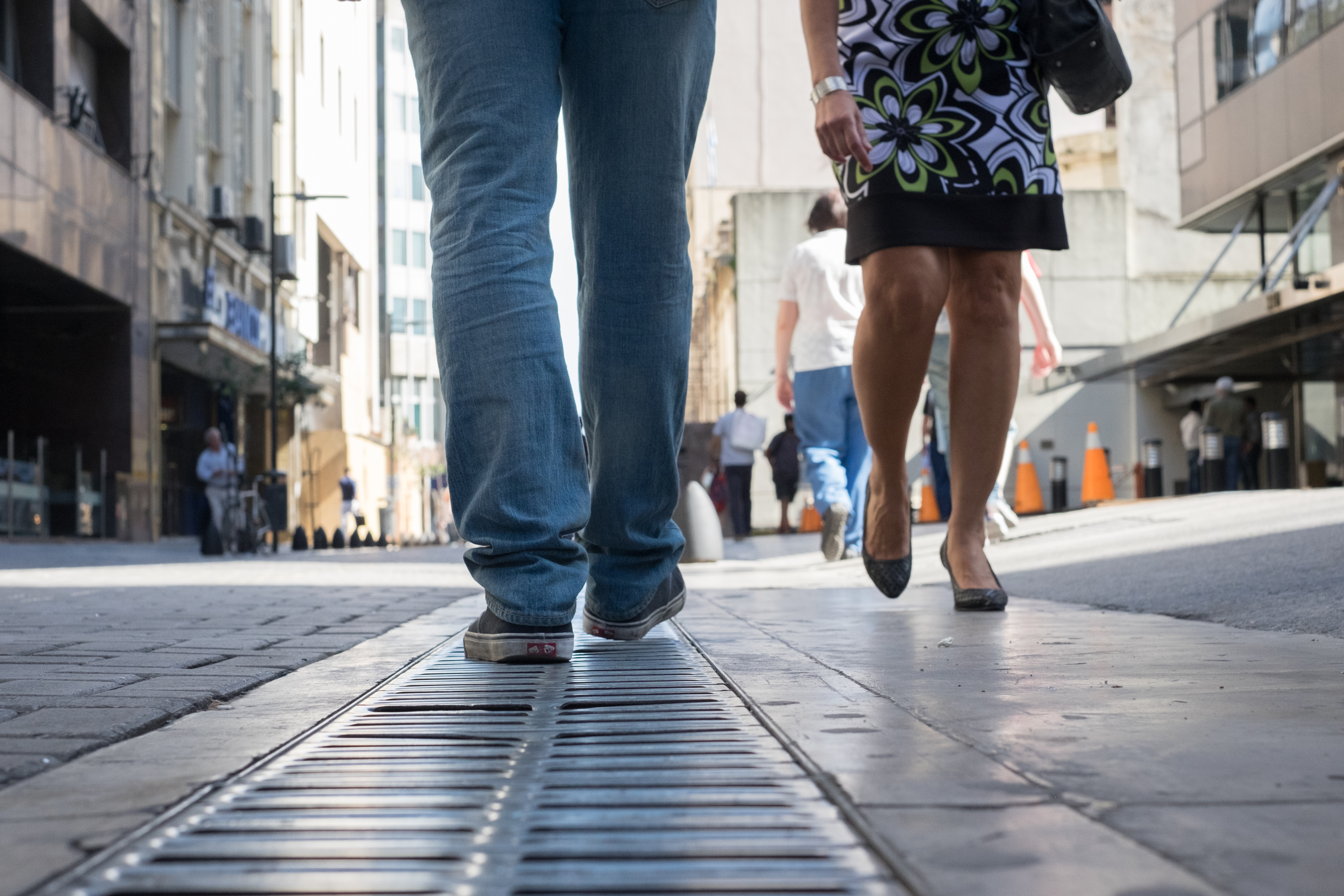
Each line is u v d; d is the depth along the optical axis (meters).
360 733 1.49
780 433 18.72
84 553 15.41
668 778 1.16
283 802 1.09
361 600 4.61
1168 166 27.64
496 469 2.23
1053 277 27.09
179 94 27.30
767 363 26.83
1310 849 0.89
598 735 1.43
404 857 0.89
